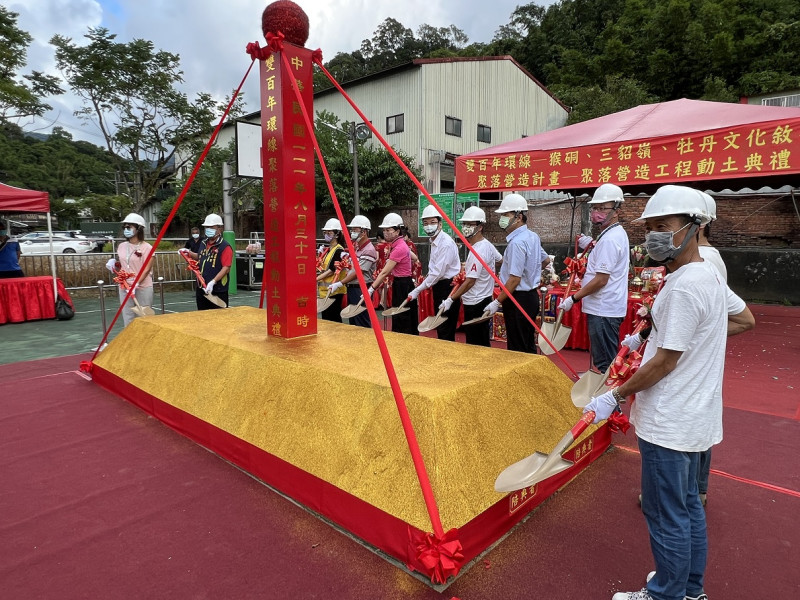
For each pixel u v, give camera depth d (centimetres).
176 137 1902
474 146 1783
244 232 1989
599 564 203
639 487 267
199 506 248
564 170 649
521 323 397
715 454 312
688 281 155
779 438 336
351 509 218
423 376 251
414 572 196
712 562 207
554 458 178
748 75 1883
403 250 546
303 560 206
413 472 203
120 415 373
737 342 633
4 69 1488
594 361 358
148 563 206
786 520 238
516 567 201
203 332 377
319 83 2294
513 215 394
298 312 352
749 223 1031
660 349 157
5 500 257
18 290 797
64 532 228
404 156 1628
